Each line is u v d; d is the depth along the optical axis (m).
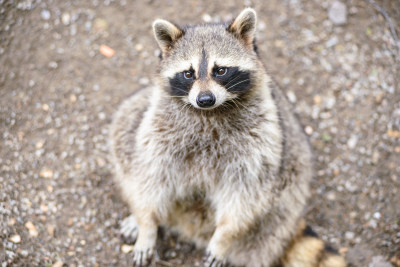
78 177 4.38
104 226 4.16
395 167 4.71
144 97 4.00
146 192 3.69
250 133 3.51
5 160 4.25
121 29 5.24
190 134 3.55
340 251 4.36
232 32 3.45
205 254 4.12
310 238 4.09
